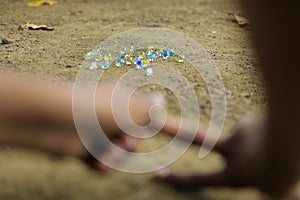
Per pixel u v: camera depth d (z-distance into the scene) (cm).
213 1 236
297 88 97
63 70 161
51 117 110
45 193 123
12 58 171
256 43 97
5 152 132
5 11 226
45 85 116
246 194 120
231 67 164
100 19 213
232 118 140
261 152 117
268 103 107
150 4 235
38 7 233
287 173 115
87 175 126
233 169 120
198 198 121
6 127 108
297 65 94
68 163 129
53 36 194
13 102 108
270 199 118
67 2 241
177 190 123
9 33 197
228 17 212
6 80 111
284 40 93
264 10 92
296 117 102
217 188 122
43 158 131
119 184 124
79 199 122
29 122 109
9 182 125
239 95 149
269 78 99
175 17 214
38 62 168
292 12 90
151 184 124
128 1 241
